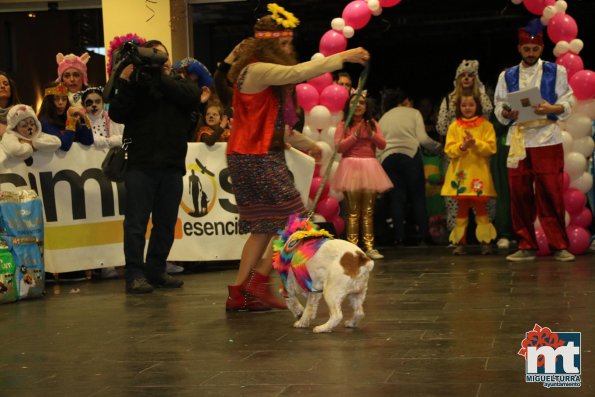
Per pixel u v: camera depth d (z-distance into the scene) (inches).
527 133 273.0
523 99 266.8
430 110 413.4
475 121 303.6
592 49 525.7
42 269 238.8
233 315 190.2
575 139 296.7
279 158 191.2
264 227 191.3
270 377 129.8
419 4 514.6
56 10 382.6
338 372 131.2
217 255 291.7
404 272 258.4
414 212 360.5
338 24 303.6
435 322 169.5
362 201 317.1
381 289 221.3
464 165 302.8
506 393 115.7
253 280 193.9
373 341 153.6
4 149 250.8
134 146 237.8
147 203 238.5
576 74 293.3
